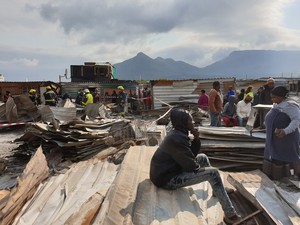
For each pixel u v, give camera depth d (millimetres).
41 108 14352
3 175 6789
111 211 3293
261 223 3631
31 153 8109
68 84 28500
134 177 4355
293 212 3607
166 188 4039
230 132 7438
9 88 29438
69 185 5031
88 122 9641
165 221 3250
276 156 5320
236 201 4438
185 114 3961
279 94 5211
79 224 3086
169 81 21766
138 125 8695
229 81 21859
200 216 3457
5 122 14625
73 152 7531
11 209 3875
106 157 7164
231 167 6855
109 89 28391
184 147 3830
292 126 5039
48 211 4082
